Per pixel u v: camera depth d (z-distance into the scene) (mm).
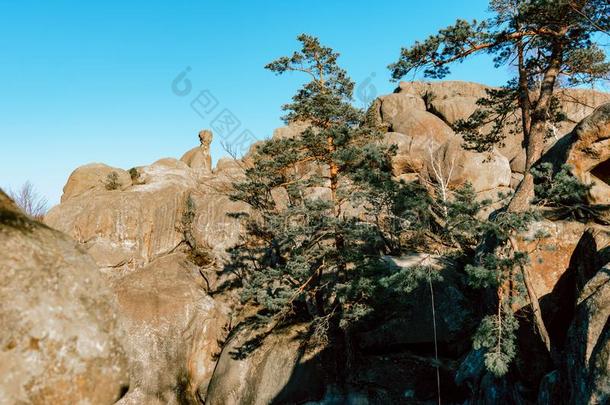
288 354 19031
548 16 11164
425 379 16203
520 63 13508
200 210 28516
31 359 2900
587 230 11516
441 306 17297
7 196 3455
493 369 9578
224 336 23438
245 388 19031
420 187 15266
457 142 28969
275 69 17922
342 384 17328
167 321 21844
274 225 18031
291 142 16969
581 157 14820
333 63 17688
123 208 27078
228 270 25938
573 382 8000
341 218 17359
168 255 26719
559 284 11953
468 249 19188
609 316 7672
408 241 21234
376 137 17578
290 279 18922
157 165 34469
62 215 26672
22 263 3059
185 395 20516
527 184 11625
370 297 16250
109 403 3252
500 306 10648
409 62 12781
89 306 3324
